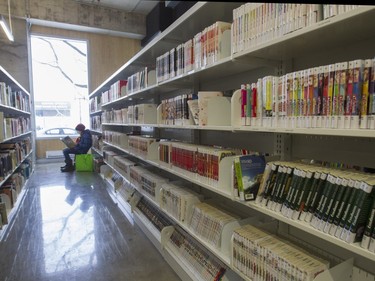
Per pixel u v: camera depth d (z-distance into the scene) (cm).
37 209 360
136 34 717
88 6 654
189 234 208
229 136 214
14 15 589
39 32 647
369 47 117
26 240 269
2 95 328
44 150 686
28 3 598
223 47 157
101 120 593
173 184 250
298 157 152
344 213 93
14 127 397
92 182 511
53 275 209
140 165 355
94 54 712
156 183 259
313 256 120
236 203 199
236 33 144
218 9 167
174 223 243
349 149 127
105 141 542
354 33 108
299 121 110
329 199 99
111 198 410
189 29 204
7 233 284
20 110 449
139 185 307
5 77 378
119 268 219
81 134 629
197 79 222
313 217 105
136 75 318
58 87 692
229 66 169
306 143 147
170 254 219
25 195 423
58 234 283
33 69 658
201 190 237
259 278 129
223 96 178
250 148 193
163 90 292
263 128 125
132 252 245
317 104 102
